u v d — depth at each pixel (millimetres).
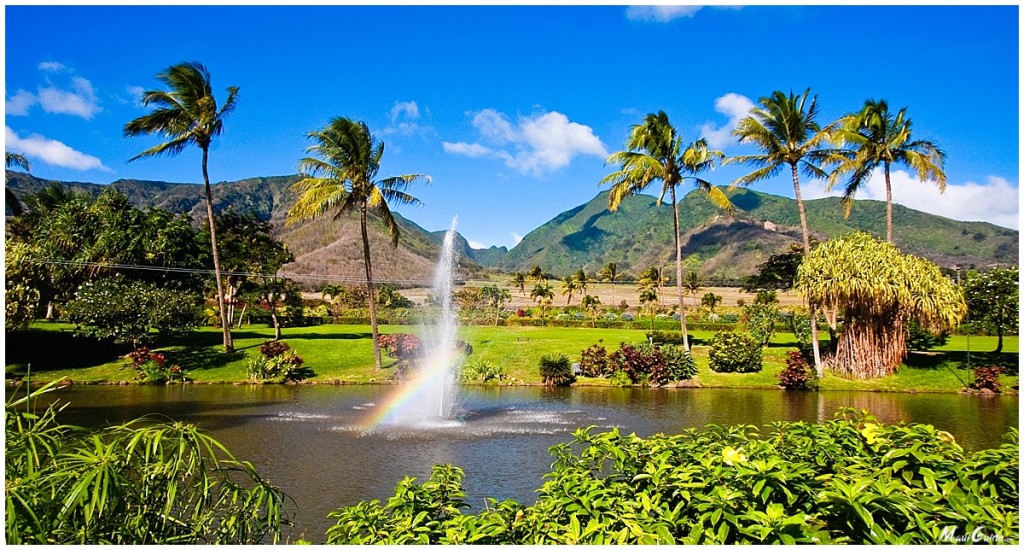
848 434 4020
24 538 3096
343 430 14375
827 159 26688
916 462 3500
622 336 38281
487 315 53406
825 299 23969
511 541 3285
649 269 81188
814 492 3074
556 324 50188
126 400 19000
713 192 28906
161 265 31875
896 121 26969
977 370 22516
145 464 3736
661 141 28172
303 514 8273
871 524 2779
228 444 12844
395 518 3730
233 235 39500
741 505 3100
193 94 26859
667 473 3477
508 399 20281
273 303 37594
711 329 45625
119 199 33812
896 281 22953
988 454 3346
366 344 29891
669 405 18953
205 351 26625
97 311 24234
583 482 3580
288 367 23359
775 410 17969
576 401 19828
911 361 25422
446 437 13602
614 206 29141
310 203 24516
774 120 26453
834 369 24828
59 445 3590
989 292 26547
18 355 24953
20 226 42438
